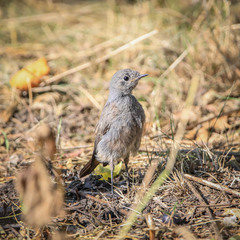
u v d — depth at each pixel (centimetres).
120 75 947
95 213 812
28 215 623
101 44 1725
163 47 1625
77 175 988
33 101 1439
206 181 850
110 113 938
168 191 852
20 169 1038
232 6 1766
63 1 2327
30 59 1733
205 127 1196
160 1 2014
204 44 1591
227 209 761
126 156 959
